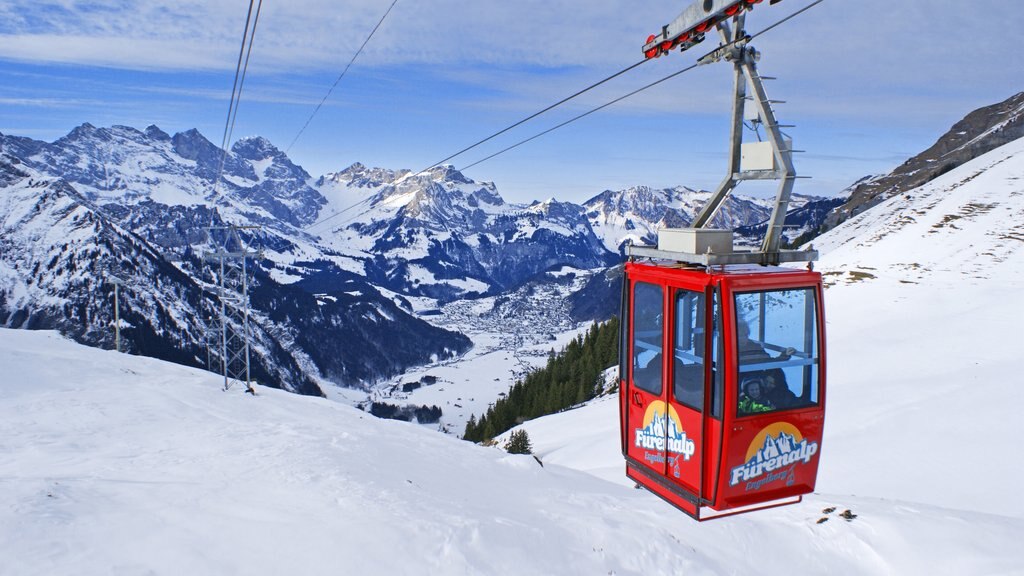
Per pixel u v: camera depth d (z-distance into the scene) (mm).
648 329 9695
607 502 20281
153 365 57312
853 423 35031
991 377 39219
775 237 8547
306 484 16922
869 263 89938
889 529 17312
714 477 8477
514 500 19453
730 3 7176
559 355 145125
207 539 12008
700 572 14867
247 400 43094
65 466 19281
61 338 64062
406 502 15828
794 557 16609
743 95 8250
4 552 10359
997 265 76562
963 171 144375
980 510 22844
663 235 9414
